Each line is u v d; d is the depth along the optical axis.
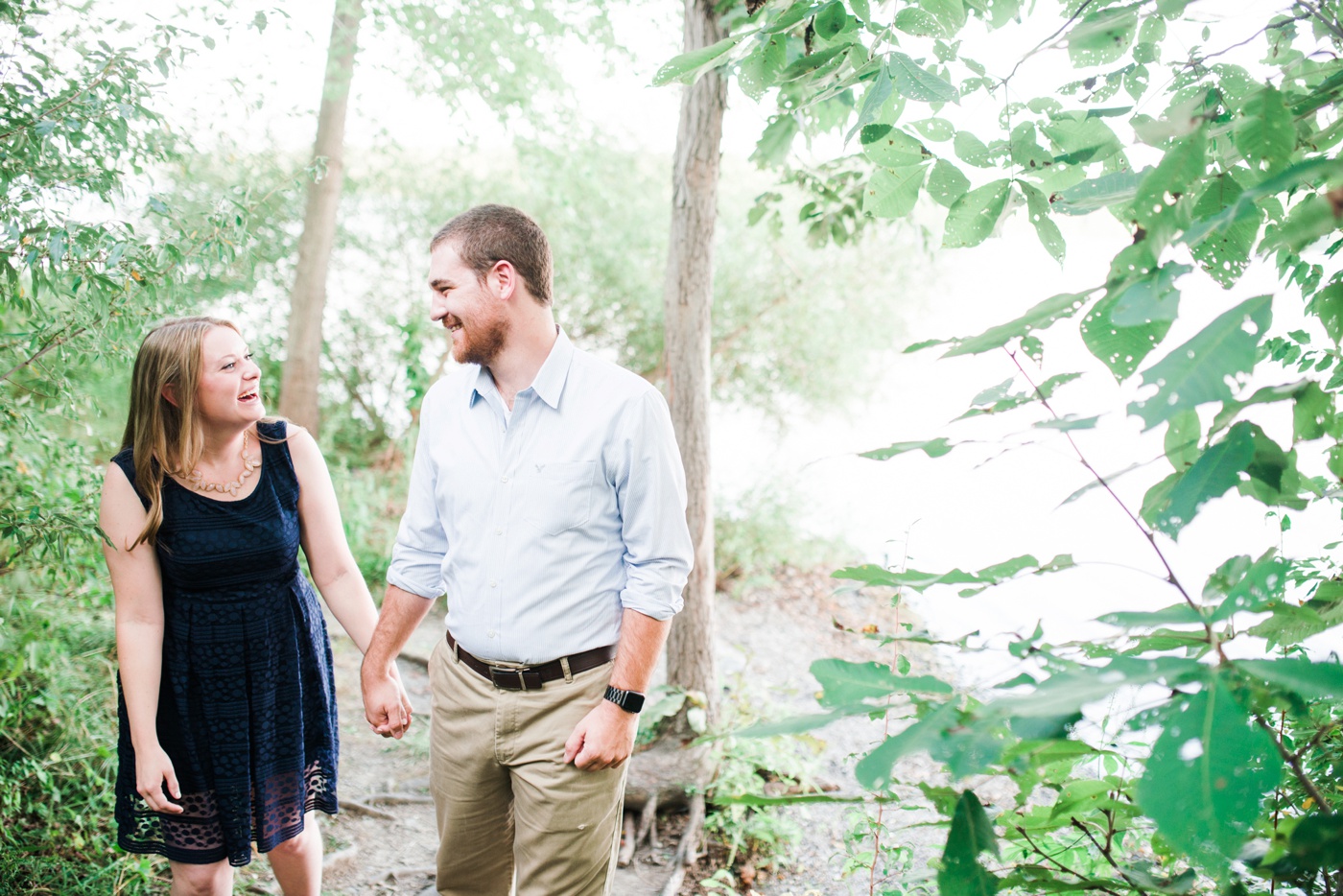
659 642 1.86
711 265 3.34
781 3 1.57
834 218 3.33
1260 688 0.76
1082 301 1.00
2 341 2.10
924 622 5.20
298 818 2.11
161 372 1.87
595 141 6.54
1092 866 1.64
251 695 2.01
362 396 7.62
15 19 1.93
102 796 2.65
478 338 1.88
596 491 1.87
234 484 1.99
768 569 6.31
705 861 3.03
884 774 0.77
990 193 1.44
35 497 2.30
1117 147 1.38
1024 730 0.77
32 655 2.54
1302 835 0.84
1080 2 1.50
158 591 1.94
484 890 2.16
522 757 1.91
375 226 7.43
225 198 2.47
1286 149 0.96
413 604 2.13
